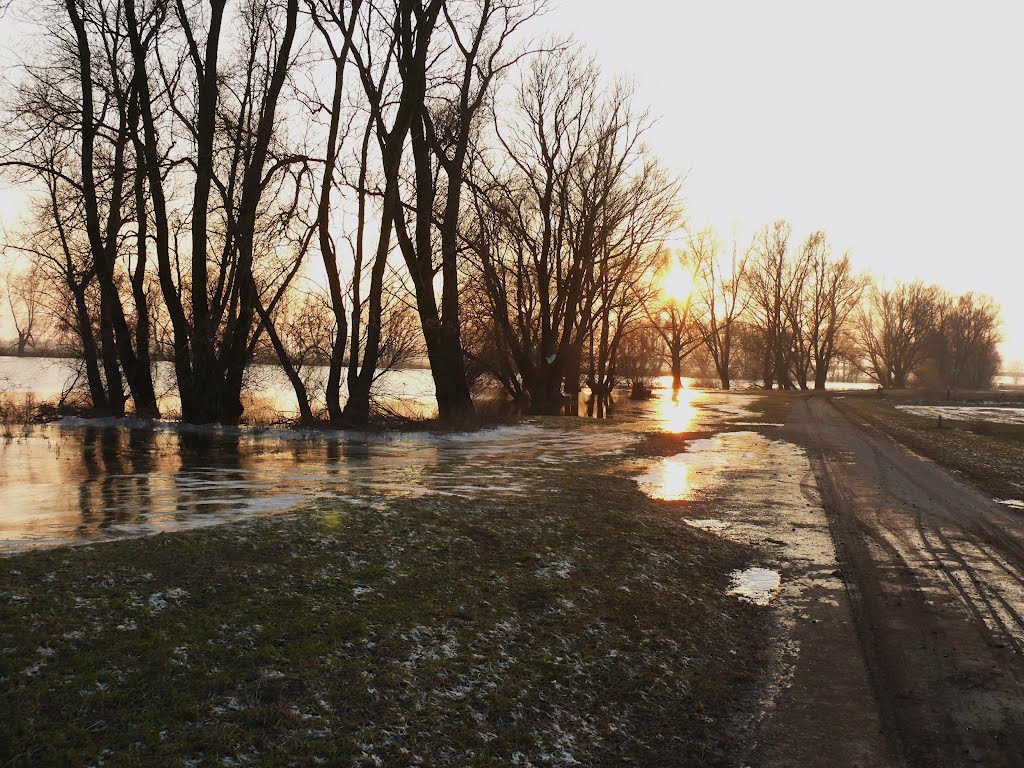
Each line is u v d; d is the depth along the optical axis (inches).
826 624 297.0
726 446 914.7
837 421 1390.3
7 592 224.1
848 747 199.6
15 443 714.8
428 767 178.5
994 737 204.4
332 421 859.4
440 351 989.8
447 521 376.8
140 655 202.7
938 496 588.7
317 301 965.2
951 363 3949.3
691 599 319.3
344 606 255.3
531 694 221.1
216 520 365.1
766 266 3129.9
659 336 2928.2
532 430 1011.3
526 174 1322.6
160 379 1073.5
